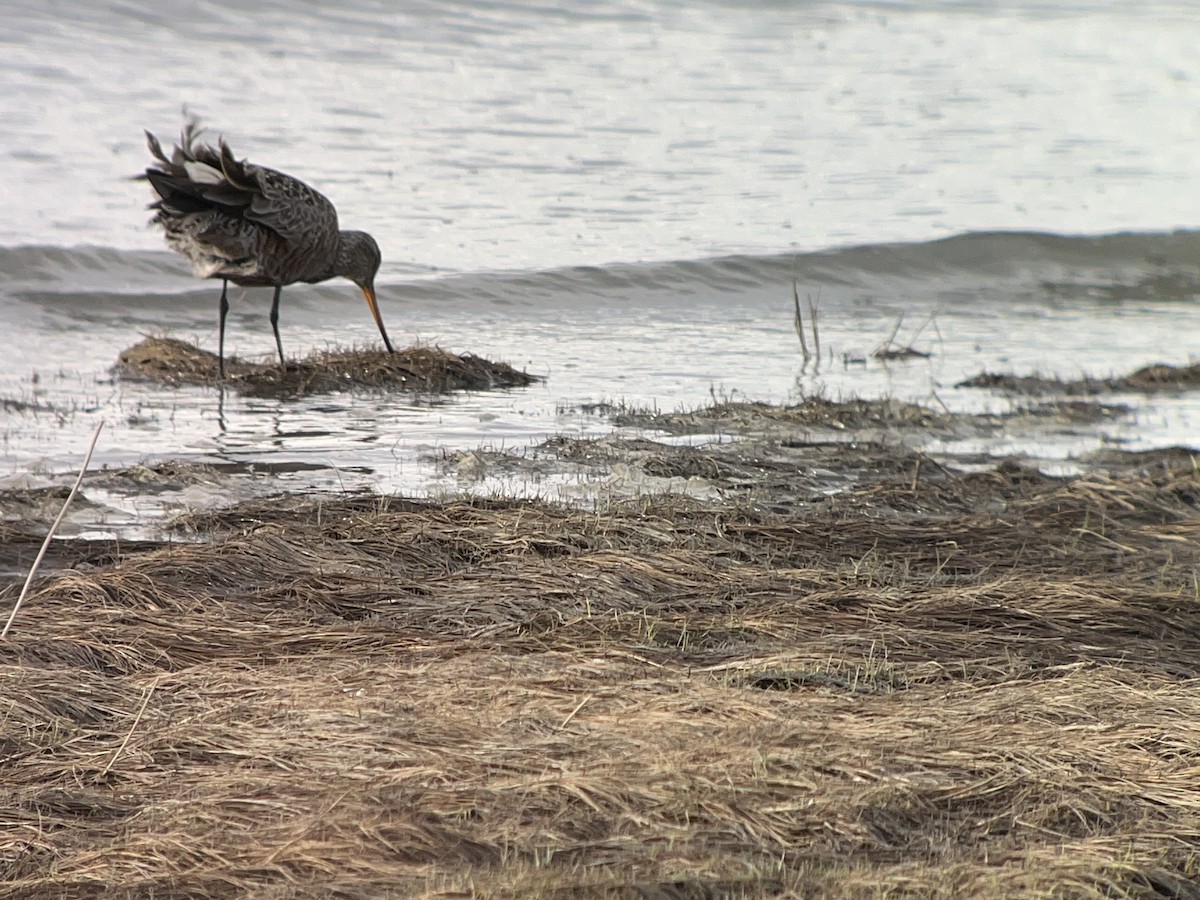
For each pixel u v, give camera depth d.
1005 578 10.20
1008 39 49.53
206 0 38.59
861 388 17.72
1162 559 11.05
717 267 23.95
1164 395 17.86
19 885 5.72
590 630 8.76
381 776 6.51
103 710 7.40
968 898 5.65
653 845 6.01
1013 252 25.91
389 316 21.28
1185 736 7.27
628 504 11.79
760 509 12.22
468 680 7.66
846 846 6.15
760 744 6.83
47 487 12.06
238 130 29.11
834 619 9.13
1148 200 30.58
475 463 13.38
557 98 34.50
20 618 8.58
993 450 14.98
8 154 26.39
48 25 35.25
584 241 24.72
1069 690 7.89
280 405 16.08
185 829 6.14
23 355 17.97
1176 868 6.11
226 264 17.08
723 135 33.03
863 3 51.50
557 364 18.73
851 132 34.75
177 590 9.32
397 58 36.16
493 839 6.01
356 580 9.65
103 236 22.92
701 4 46.44
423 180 27.44
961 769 6.80
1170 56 48.38
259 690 7.56
